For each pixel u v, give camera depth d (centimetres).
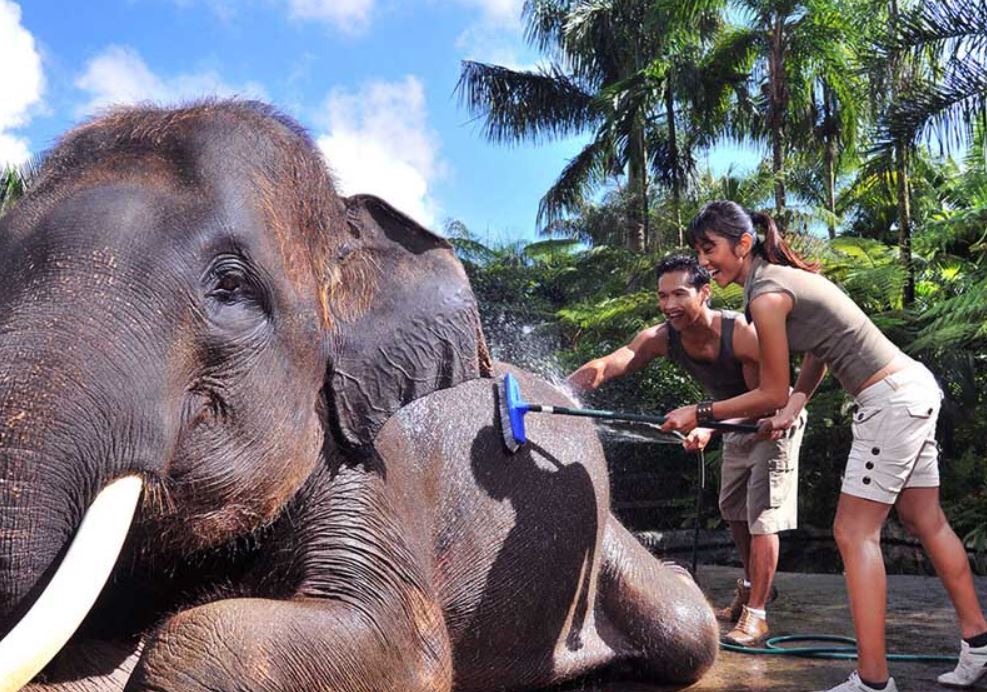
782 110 1981
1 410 199
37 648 192
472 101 2453
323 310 265
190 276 228
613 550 409
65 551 206
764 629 493
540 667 370
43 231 222
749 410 368
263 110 276
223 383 235
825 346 371
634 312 1677
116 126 250
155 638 246
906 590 662
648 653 399
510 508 351
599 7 2295
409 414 326
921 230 1541
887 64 1287
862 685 353
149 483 220
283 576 283
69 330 208
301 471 260
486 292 2152
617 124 2303
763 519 492
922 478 380
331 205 279
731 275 384
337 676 262
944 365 1355
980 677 389
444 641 302
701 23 2102
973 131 1259
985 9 1234
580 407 425
